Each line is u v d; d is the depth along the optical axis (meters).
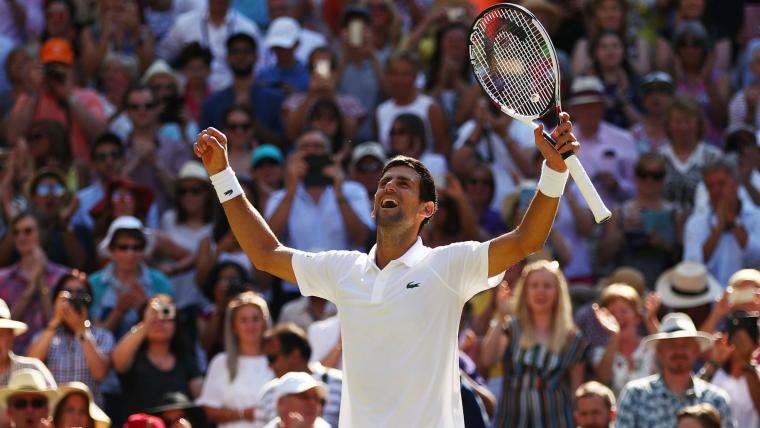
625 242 38.47
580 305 35.47
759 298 31.59
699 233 37.88
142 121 41.72
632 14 50.66
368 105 44.94
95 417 27.86
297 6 52.31
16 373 27.66
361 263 17.78
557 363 29.48
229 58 44.12
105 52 47.56
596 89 42.59
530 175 41.59
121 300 33.56
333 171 38.12
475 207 39.81
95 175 41.56
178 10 51.19
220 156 18.44
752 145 40.59
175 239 38.38
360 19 45.31
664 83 43.25
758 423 29.78
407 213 17.53
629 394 29.05
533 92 18.47
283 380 27.52
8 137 43.38
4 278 34.47
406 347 17.28
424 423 17.27
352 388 17.58
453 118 44.91
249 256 18.39
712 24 51.00
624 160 42.50
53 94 43.19
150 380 30.89
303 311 34.25
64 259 37.25
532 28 18.47
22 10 49.06
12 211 37.94
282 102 44.22
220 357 31.12
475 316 33.94
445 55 45.81
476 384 29.45
